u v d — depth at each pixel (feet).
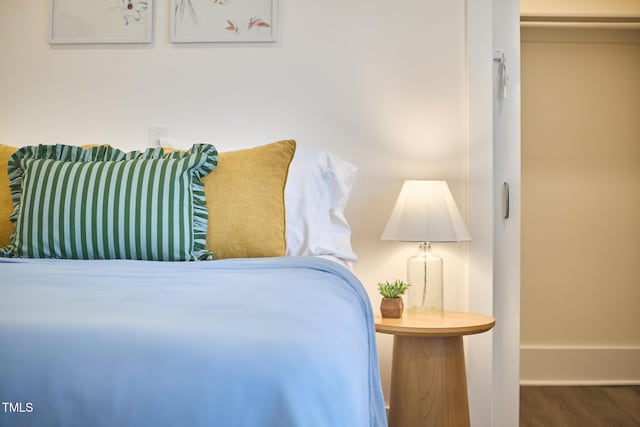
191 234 6.53
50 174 6.64
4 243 7.00
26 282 4.36
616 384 12.45
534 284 12.75
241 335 2.78
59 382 2.52
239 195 6.86
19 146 9.27
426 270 7.97
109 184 6.52
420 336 7.22
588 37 12.77
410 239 7.76
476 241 8.72
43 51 9.27
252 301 3.56
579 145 12.79
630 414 10.26
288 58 9.00
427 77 8.91
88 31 9.19
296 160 8.11
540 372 12.60
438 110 8.88
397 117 8.92
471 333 7.13
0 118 9.30
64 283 4.36
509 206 9.01
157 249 6.44
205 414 2.44
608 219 12.76
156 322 2.94
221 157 7.17
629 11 12.67
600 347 12.67
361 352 3.51
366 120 8.93
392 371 7.61
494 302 9.00
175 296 3.76
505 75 8.98
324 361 2.69
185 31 9.08
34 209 6.50
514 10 9.00
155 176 6.56
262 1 9.02
